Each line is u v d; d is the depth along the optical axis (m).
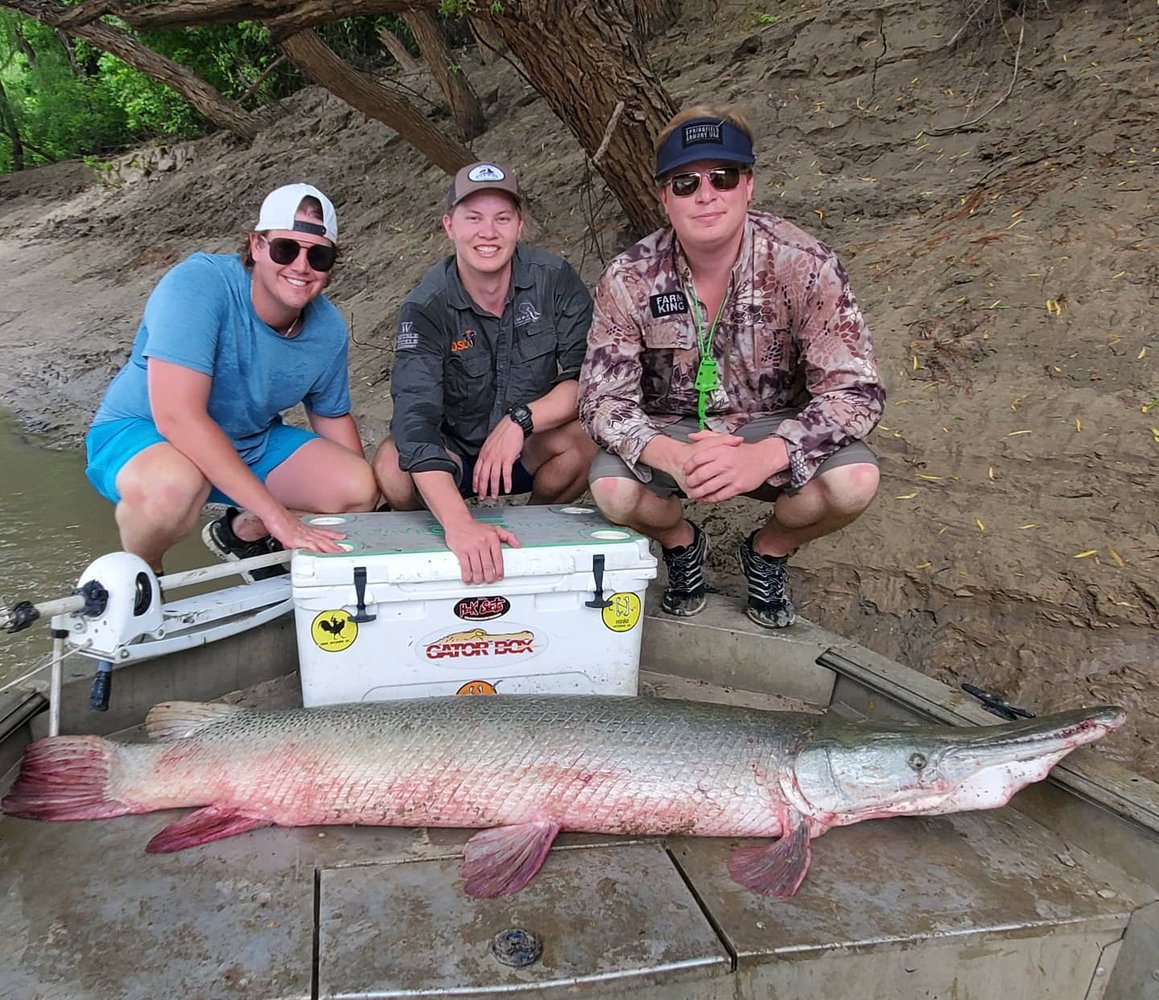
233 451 1.89
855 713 1.92
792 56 4.89
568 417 2.12
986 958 1.33
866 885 1.41
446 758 1.49
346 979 1.21
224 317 1.96
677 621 2.10
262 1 3.03
